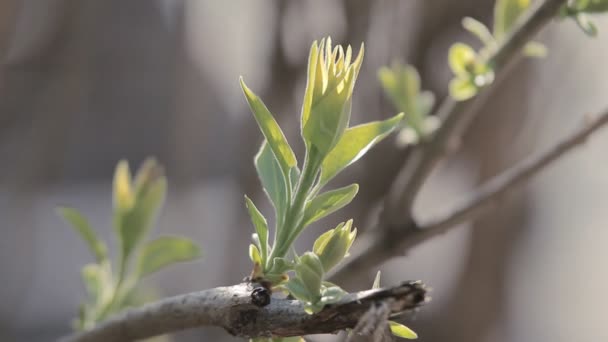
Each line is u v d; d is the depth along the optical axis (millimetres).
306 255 515
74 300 2297
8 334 1382
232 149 1719
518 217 1579
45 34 1271
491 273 1580
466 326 1582
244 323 525
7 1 1109
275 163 547
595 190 2553
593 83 1479
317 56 531
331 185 1229
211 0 1451
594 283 2723
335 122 530
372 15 1151
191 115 1462
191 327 544
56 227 2410
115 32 1955
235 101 1589
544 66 1413
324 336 666
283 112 1142
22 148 1391
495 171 1448
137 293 670
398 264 1657
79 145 2338
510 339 1726
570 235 2611
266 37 1179
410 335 520
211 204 1755
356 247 715
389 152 1199
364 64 1178
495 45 667
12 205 1378
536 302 2562
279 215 540
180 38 1428
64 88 1319
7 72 1284
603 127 693
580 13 634
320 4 1151
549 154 698
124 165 649
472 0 1263
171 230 1518
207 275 1617
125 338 563
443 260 1941
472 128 1434
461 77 668
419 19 1267
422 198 1726
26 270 1406
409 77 704
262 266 536
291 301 523
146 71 2047
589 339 2580
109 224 2461
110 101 2094
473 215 693
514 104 1415
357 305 504
